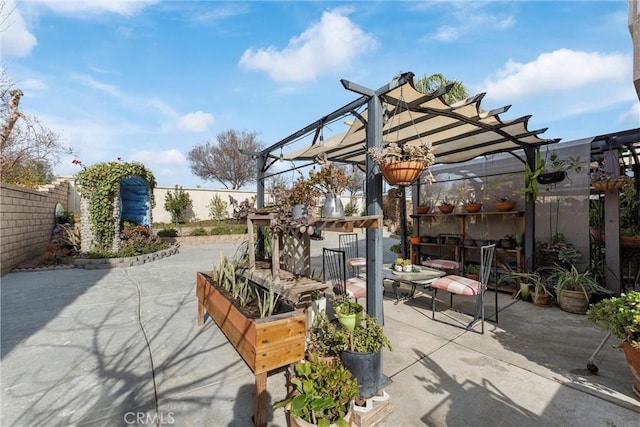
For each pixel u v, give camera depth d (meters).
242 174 18.78
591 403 1.95
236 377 2.32
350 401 1.56
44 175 10.92
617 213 3.74
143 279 5.62
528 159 4.38
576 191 4.19
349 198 15.95
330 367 1.72
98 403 2.01
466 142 4.12
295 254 2.99
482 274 3.14
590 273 3.95
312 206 2.38
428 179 2.30
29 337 3.03
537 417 1.84
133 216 10.74
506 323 3.34
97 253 7.09
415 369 2.40
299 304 2.51
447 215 5.91
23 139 9.29
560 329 3.14
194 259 8.02
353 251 9.18
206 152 19.02
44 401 2.02
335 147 4.25
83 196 7.30
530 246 4.40
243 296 2.43
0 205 5.96
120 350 2.76
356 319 2.17
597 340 2.86
